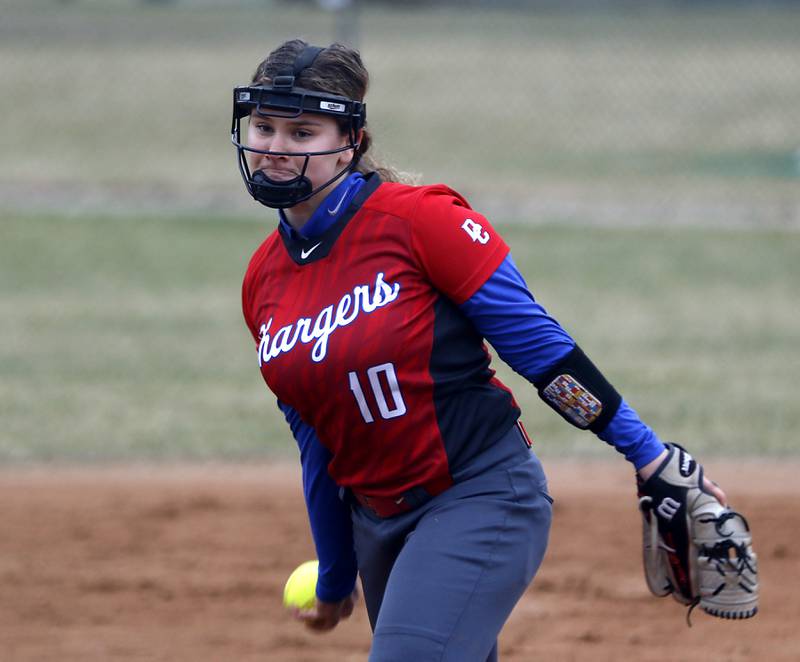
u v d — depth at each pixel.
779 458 26.84
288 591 13.97
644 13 116.50
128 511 23.92
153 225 53.72
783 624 18.78
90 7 126.31
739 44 103.69
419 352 10.98
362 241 11.12
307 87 11.16
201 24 110.38
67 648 17.97
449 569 10.97
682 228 53.69
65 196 58.88
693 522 11.40
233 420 29.75
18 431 28.80
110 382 33.00
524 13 116.62
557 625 18.72
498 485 11.34
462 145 71.50
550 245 50.06
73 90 85.44
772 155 69.94
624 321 39.22
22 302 41.66
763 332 38.09
